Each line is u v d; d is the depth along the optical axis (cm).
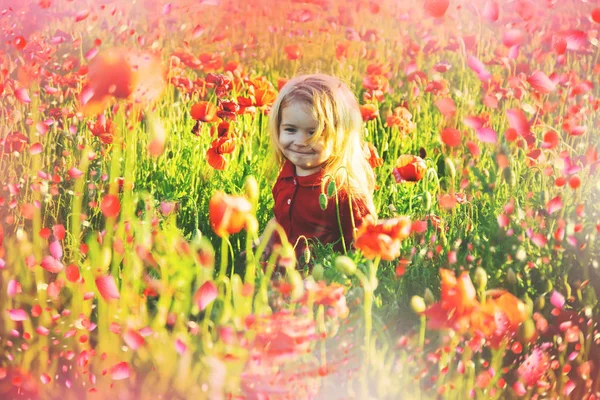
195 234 164
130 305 155
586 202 187
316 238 198
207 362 137
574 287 169
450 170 194
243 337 138
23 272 178
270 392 134
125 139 220
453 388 137
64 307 168
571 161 195
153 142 198
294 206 210
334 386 137
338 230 209
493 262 169
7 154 214
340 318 150
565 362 151
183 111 278
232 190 227
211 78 243
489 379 138
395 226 139
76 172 195
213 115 221
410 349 148
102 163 220
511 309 131
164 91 265
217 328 150
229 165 242
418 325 161
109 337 152
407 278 172
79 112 229
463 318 129
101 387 142
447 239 189
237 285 149
